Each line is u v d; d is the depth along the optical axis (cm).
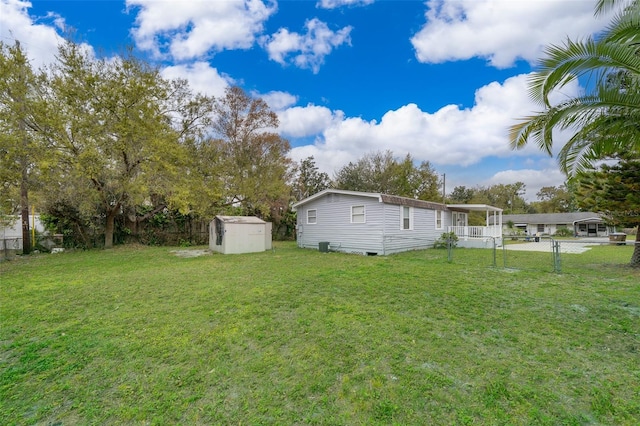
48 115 1123
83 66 1220
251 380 262
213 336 352
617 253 1263
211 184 1573
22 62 1115
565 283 602
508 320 396
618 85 432
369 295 520
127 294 547
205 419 214
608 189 790
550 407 220
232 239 1252
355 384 253
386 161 3002
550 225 3416
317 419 212
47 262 995
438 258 1039
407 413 216
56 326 390
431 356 300
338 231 1333
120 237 1574
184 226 1759
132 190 1263
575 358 293
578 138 490
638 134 454
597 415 212
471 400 229
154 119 1308
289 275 709
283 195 2212
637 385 247
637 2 420
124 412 223
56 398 241
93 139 1205
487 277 665
